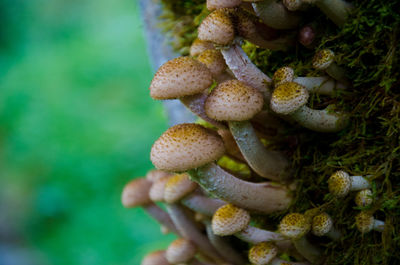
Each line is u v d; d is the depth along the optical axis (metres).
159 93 0.51
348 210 0.52
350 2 0.52
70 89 2.15
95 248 1.65
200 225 0.61
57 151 1.96
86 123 2.02
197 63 0.52
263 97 0.53
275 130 0.56
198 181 0.54
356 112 0.52
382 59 0.51
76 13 2.60
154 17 0.68
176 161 0.51
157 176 0.63
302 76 0.54
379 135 0.52
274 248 0.53
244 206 0.55
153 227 1.63
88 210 1.77
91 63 2.23
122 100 2.06
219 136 0.52
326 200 0.53
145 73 2.12
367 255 0.52
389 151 0.51
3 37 2.63
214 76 0.54
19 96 2.22
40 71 2.31
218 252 0.60
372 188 0.51
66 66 2.26
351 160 0.52
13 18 2.66
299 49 0.54
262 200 0.55
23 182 2.02
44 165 1.97
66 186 1.84
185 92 0.51
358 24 0.51
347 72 0.52
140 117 1.97
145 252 1.30
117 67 2.18
